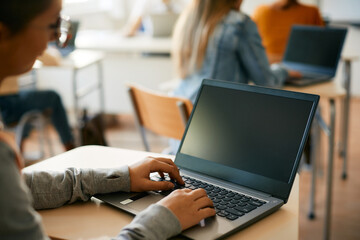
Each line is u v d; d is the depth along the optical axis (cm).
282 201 91
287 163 94
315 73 239
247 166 100
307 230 235
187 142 113
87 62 313
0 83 69
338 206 261
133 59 404
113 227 85
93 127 243
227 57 199
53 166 115
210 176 105
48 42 70
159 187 97
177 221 78
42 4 64
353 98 506
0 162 59
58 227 86
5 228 59
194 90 203
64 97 434
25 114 285
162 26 396
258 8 328
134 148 359
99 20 495
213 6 198
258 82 206
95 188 95
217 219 84
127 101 417
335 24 491
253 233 82
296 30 252
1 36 63
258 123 102
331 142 210
